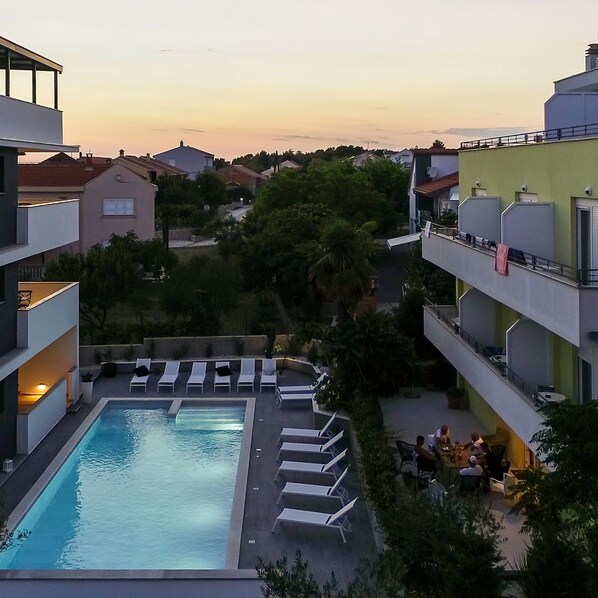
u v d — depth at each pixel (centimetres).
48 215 2209
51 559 1530
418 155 5306
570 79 2392
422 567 1078
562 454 1071
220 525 1686
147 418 2519
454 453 1783
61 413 2378
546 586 892
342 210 5278
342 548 1498
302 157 17688
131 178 5294
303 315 3753
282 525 1602
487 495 1659
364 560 1000
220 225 6444
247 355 3091
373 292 3478
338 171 5856
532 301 1496
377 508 1474
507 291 1661
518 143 2052
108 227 5291
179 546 1585
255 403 2583
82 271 3238
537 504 1148
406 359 2362
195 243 6284
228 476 1994
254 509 1692
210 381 2866
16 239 2041
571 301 1297
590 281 1307
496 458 1755
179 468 2061
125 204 5303
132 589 1277
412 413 2325
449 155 5284
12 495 1766
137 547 1582
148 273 4275
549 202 1659
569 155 1547
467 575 944
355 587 861
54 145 2167
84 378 2583
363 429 1820
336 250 2969
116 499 1841
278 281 3825
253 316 3625
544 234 1664
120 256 3369
